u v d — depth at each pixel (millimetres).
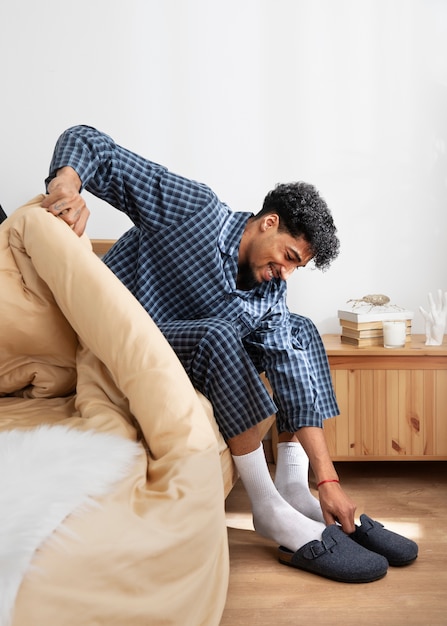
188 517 1076
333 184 2816
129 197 1759
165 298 1818
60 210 1467
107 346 1290
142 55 2797
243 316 1811
